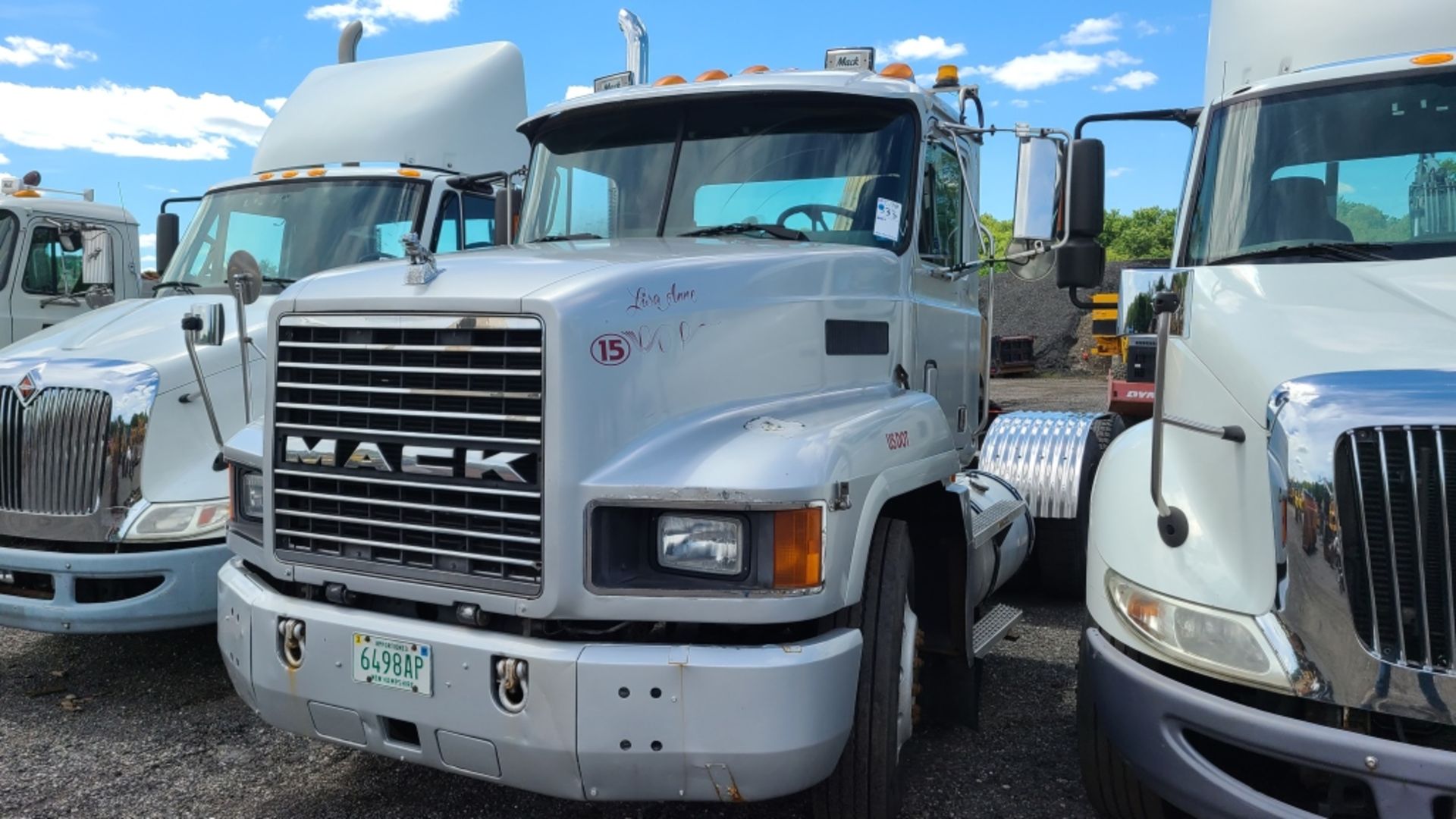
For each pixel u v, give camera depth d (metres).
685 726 2.71
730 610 2.76
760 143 4.41
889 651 3.20
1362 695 2.61
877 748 3.18
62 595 4.51
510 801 3.69
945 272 4.60
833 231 4.20
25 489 4.63
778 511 2.79
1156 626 2.96
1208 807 2.79
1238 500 2.95
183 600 4.53
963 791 3.82
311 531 3.21
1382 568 2.62
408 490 3.01
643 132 4.64
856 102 4.32
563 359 2.77
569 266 3.04
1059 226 4.19
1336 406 2.69
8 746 4.18
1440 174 3.72
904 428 3.48
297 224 6.41
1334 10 4.15
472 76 7.31
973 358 5.24
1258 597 2.82
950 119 4.73
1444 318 2.98
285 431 3.23
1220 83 4.51
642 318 2.96
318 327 3.15
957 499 3.79
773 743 2.71
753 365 3.27
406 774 3.91
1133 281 3.80
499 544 2.88
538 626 2.88
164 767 3.97
